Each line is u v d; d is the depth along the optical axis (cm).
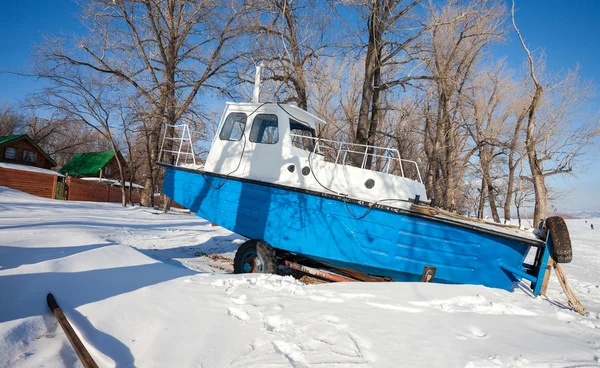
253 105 728
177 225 1405
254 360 280
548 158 2169
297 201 640
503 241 561
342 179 655
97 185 2623
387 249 588
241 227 682
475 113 2383
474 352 290
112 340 319
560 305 540
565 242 525
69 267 461
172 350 298
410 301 418
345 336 315
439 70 1931
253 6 1412
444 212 618
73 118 2239
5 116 4253
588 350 301
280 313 368
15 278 415
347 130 2056
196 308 381
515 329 345
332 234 616
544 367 267
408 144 2566
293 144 750
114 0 1988
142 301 390
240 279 491
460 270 570
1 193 1770
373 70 1429
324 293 442
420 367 266
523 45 1605
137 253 572
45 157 3153
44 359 297
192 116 2269
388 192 641
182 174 758
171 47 2225
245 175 709
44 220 966
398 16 1372
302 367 266
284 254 692
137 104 2166
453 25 1772
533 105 1700
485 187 3142
